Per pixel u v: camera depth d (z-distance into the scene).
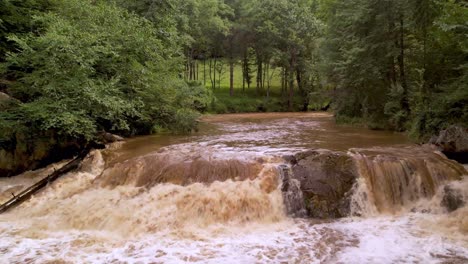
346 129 15.77
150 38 13.49
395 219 7.20
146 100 14.20
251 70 40.97
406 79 14.47
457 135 9.53
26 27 13.18
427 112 11.48
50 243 6.28
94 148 11.29
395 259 5.49
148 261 5.55
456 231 6.42
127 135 13.96
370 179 7.95
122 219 7.06
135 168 8.62
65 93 10.49
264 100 34.09
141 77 12.90
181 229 6.85
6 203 8.16
